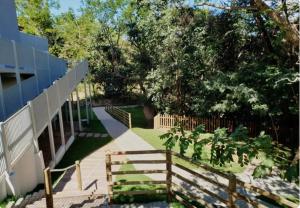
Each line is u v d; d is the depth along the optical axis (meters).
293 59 12.03
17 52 11.98
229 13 14.23
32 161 9.42
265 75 12.63
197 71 18.27
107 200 7.76
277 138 15.62
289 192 9.20
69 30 44.34
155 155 13.38
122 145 15.66
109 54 35.34
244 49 16.31
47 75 16.62
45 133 17.77
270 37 14.27
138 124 23.94
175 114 20.14
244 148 3.73
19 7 41.06
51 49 44.53
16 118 8.36
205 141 4.02
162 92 20.38
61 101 14.20
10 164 7.68
